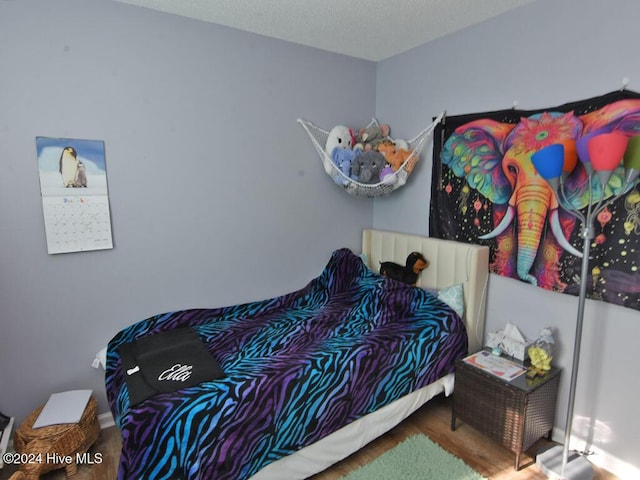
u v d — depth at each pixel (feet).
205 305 8.17
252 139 8.23
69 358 6.91
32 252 6.39
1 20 5.79
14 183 6.14
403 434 7.14
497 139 7.20
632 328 5.75
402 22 7.37
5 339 6.37
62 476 6.15
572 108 6.07
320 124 9.12
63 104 6.34
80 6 6.28
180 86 7.29
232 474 4.96
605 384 6.15
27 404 6.66
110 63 6.62
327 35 8.05
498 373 6.51
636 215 5.49
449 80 8.04
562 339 6.63
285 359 5.98
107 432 7.19
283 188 8.82
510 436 6.21
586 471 5.97
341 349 6.24
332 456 6.02
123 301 7.26
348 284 8.77
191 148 7.55
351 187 8.64
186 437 4.71
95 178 6.71
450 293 7.68
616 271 5.77
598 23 5.70
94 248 6.86
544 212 6.56
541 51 6.43
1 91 5.90
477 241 7.79
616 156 4.78
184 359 5.93
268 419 5.28
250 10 6.91
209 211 7.93
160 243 7.48
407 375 6.69
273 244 8.88
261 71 8.13
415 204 9.18
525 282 7.04
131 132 6.94
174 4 6.69
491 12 6.92
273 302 8.56
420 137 8.75
